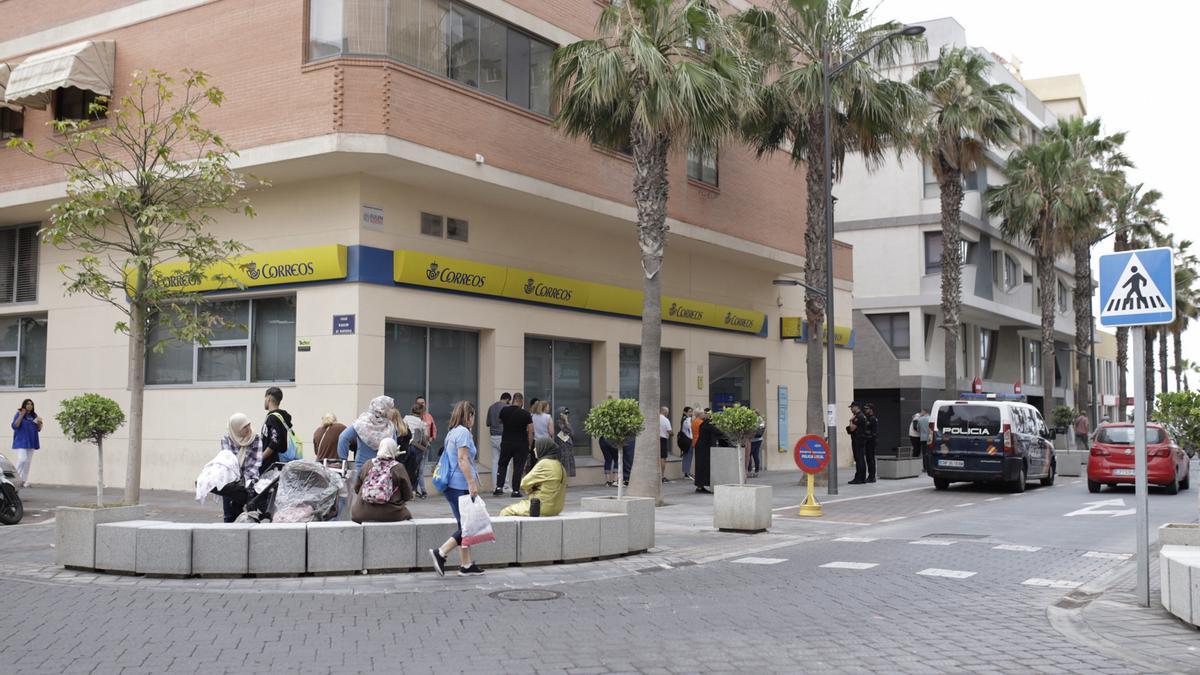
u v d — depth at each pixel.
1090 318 44.66
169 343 20.02
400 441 12.81
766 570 10.97
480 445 20.23
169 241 13.79
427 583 9.88
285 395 18.06
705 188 25.05
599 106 18.30
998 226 45.38
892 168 41.62
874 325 42.03
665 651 6.93
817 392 23.55
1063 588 9.76
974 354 47.00
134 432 13.02
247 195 18.77
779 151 28.53
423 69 17.73
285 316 18.69
